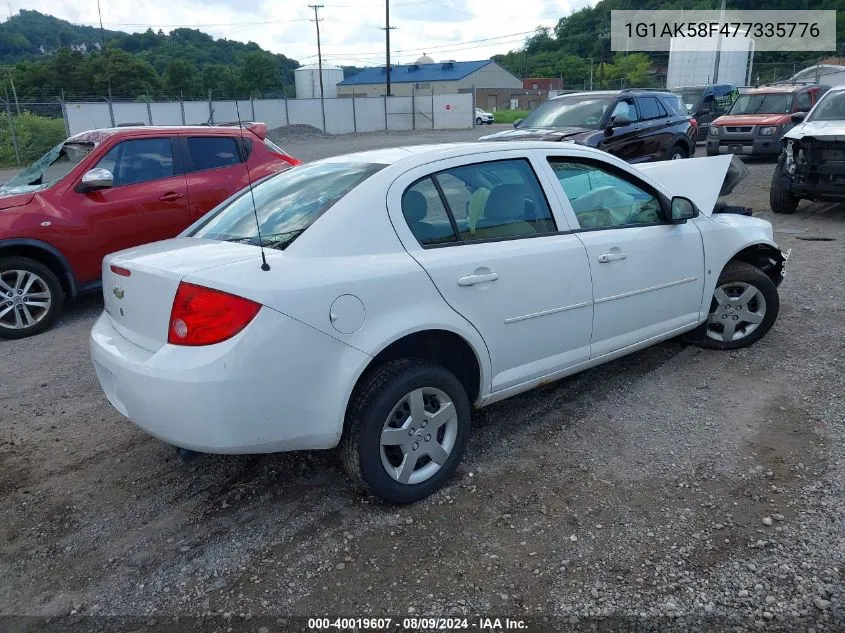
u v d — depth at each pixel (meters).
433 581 2.87
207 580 2.94
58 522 3.40
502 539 3.12
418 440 3.34
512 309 3.63
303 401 2.97
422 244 3.37
